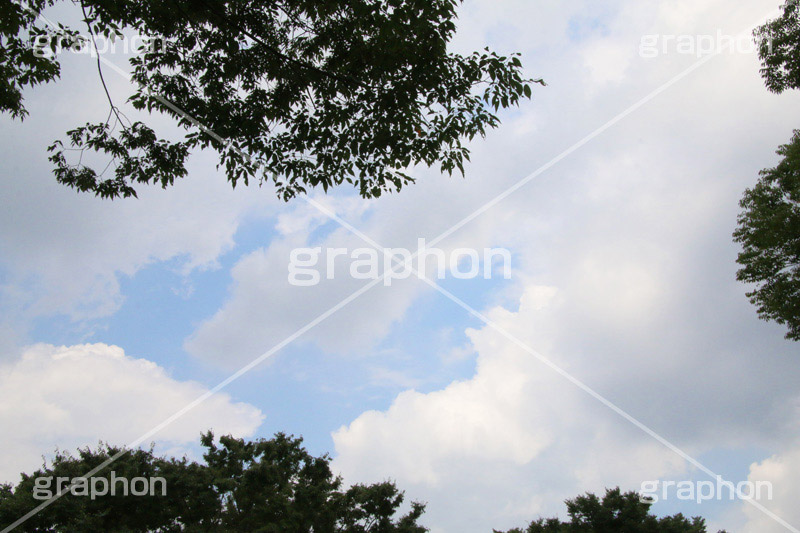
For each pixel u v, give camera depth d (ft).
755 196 75.66
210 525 81.10
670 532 88.79
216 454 91.45
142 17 33.42
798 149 68.85
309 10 30.73
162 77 36.45
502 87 32.60
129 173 37.63
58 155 36.58
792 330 72.69
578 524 94.43
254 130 36.27
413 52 29.48
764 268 73.51
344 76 33.65
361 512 85.97
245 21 34.40
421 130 33.76
